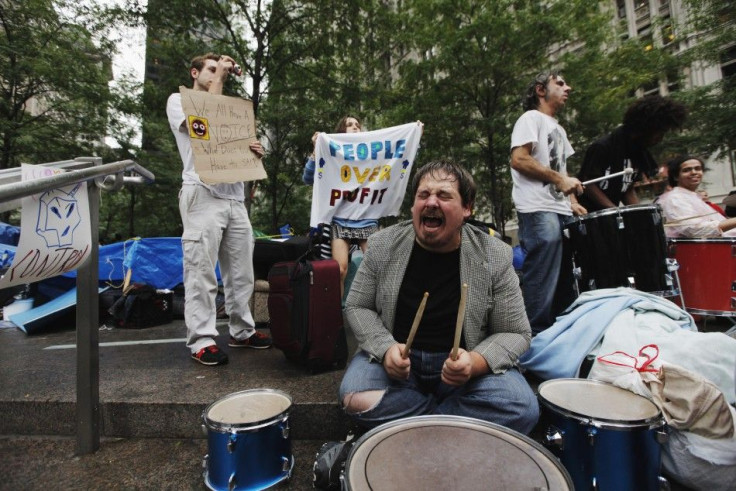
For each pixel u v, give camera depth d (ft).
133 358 8.08
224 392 6.20
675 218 10.50
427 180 5.18
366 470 2.94
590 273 8.01
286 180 45.09
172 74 29.45
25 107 33.12
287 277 7.07
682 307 9.14
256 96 29.84
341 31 30.53
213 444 4.55
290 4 29.27
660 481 4.29
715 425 4.41
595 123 29.89
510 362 4.95
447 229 5.10
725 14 26.68
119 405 5.88
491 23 28.30
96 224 5.35
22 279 4.21
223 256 8.64
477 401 4.71
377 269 5.64
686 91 29.78
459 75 31.60
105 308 12.48
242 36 30.66
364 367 5.18
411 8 32.71
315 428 5.87
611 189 9.32
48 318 11.21
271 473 4.67
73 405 5.88
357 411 4.90
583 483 4.24
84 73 31.48
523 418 4.64
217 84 8.56
